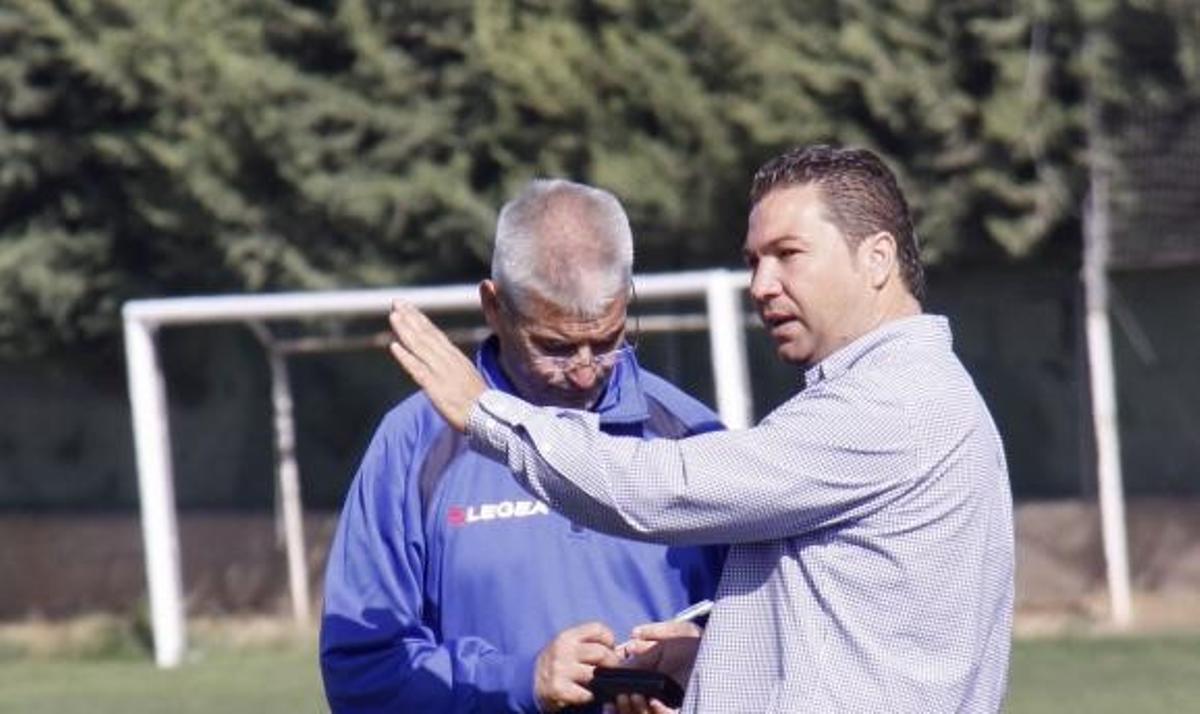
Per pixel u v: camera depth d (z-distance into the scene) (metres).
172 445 53.69
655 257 48.78
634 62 46.00
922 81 44.53
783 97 45.19
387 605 12.95
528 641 12.93
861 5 45.00
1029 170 45.62
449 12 47.88
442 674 12.72
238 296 47.25
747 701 11.55
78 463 55.00
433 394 11.85
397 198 48.19
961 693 11.35
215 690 40.94
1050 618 46.53
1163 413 47.66
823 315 11.73
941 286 48.31
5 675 45.47
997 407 48.34
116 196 51.16
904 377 11.50
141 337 44.31
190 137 48.78
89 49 48.62
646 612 13.06
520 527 13.01
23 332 52.25
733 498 11.30
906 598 11.32
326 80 48.81
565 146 47.16
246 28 48.81
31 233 51.34
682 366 49.09
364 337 50.69
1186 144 45.94
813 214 11.72
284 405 49.06
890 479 11.30
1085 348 47.34
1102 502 45.47
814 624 11.40
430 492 13.08
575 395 12.79
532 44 46.53
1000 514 11.70
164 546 45.06
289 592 52.50
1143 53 45.59
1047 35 45.09
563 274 12.39
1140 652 41.44
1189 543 47.22
